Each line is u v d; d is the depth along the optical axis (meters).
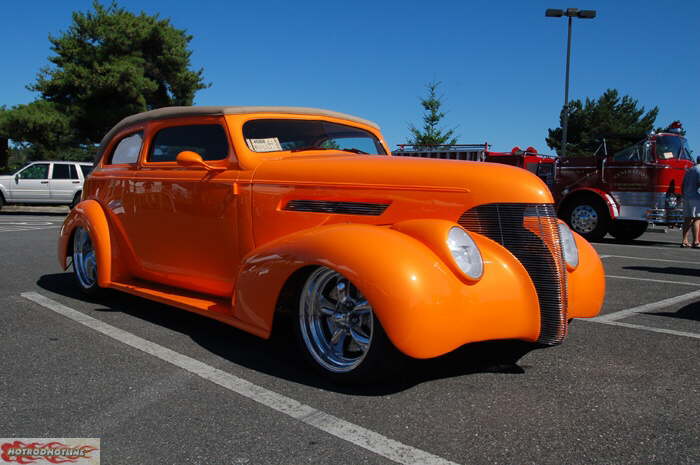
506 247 2.96
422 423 2.44
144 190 4.31
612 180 10.79
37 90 27.31
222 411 2.54
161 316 4.25
